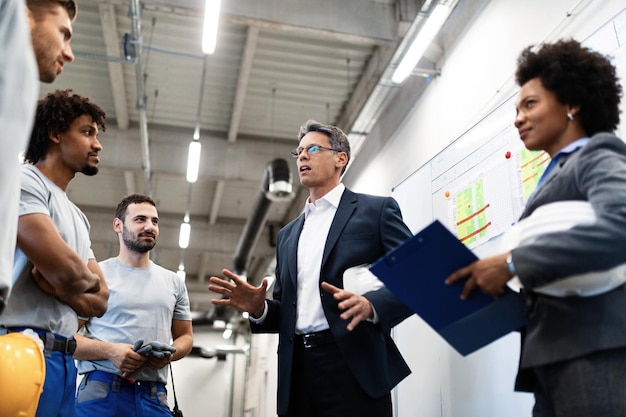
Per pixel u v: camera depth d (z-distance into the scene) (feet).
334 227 6.01
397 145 14.03
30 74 2.50
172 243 28.76
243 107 19.35
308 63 16.75
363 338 5.42
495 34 9.35
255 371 35.09
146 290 7.76
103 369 7.00
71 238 5.08
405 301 3.38
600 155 3.12
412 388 9.51
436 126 11.59
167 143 20.97
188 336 8.19
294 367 5.67
